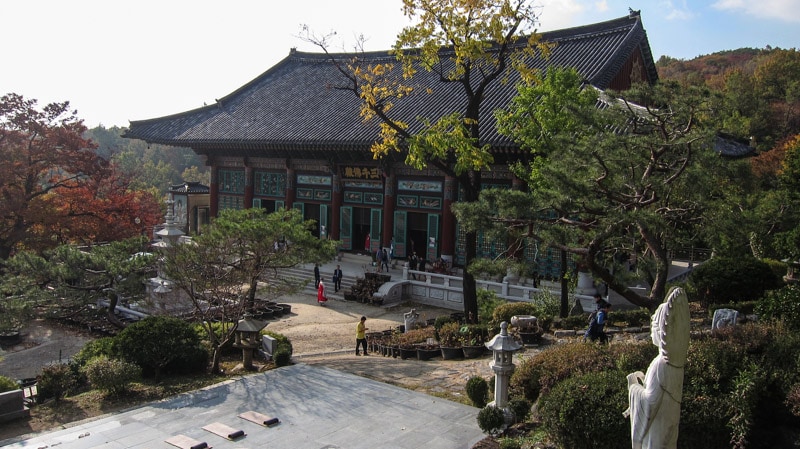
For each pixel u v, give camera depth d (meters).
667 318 8.42
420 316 35.50
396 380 20.50
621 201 18.88
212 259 23.67
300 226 26.14
